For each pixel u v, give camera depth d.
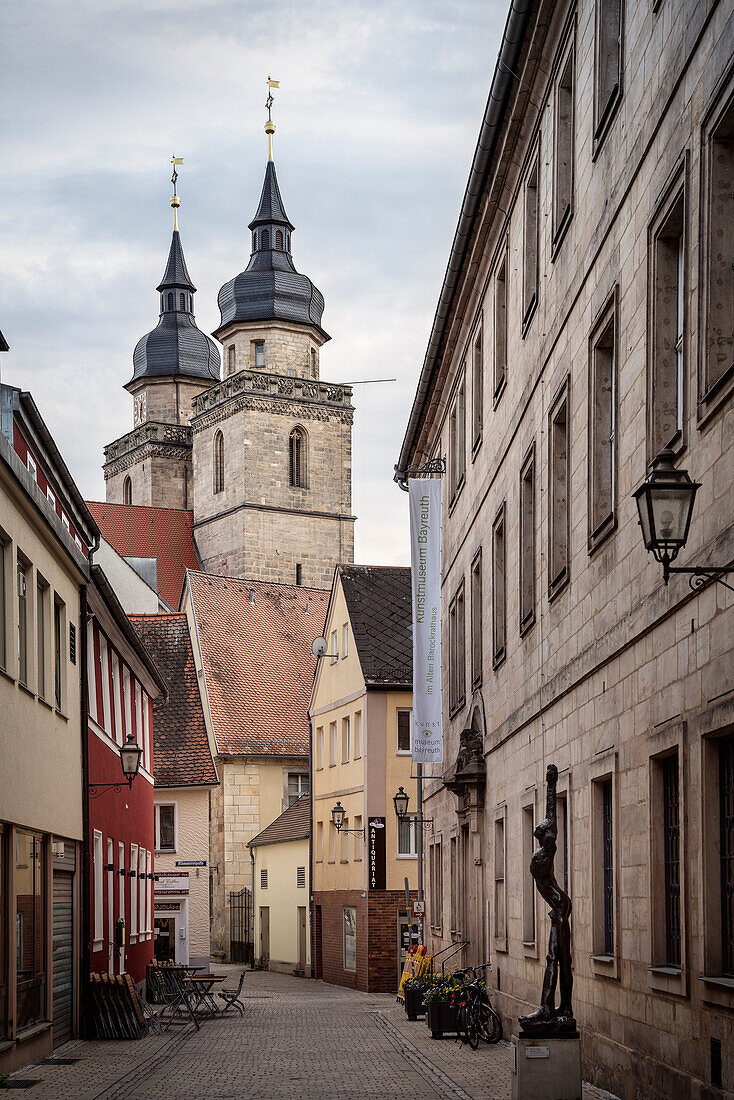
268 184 113.31
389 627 51.06
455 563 33.09
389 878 47.25
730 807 11.61
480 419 28.53
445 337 31.52
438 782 35.78
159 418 125.81
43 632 22.80
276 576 105.94
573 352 18.05
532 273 22.00
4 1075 13.23
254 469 105.75
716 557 11.41
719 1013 11.36
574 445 17.95
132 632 32.31
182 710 60.09
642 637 14.16
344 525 108.81
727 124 11.38
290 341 111.12
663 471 10.32
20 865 20.48
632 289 14.63
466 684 30.34
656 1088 13.30
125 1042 25.75
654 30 13.74
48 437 25.70
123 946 32.41
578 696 17.59
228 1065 21.45
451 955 31.73
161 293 128.62
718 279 11.59
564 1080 14.02
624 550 14.98
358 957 47.66
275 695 67.88
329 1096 17.05
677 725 12.61
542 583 20.42
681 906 12.40
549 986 14.25
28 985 21.11
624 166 15.06
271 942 59.59
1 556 19.55
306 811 58.19
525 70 20.48
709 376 11.64
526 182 22.06
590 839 16.69
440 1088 17.67
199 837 56.00
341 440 109.31
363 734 48.59
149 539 109.88
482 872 27.12
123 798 33.88
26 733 20.58
